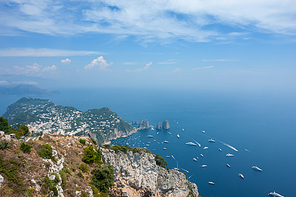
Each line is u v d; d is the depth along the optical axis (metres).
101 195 41.03
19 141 31.50
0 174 22.61
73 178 36.19
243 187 142.75
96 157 54.06
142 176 86.25
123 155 80.56
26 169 25.62
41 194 24.81
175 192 95.19
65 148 46.28
